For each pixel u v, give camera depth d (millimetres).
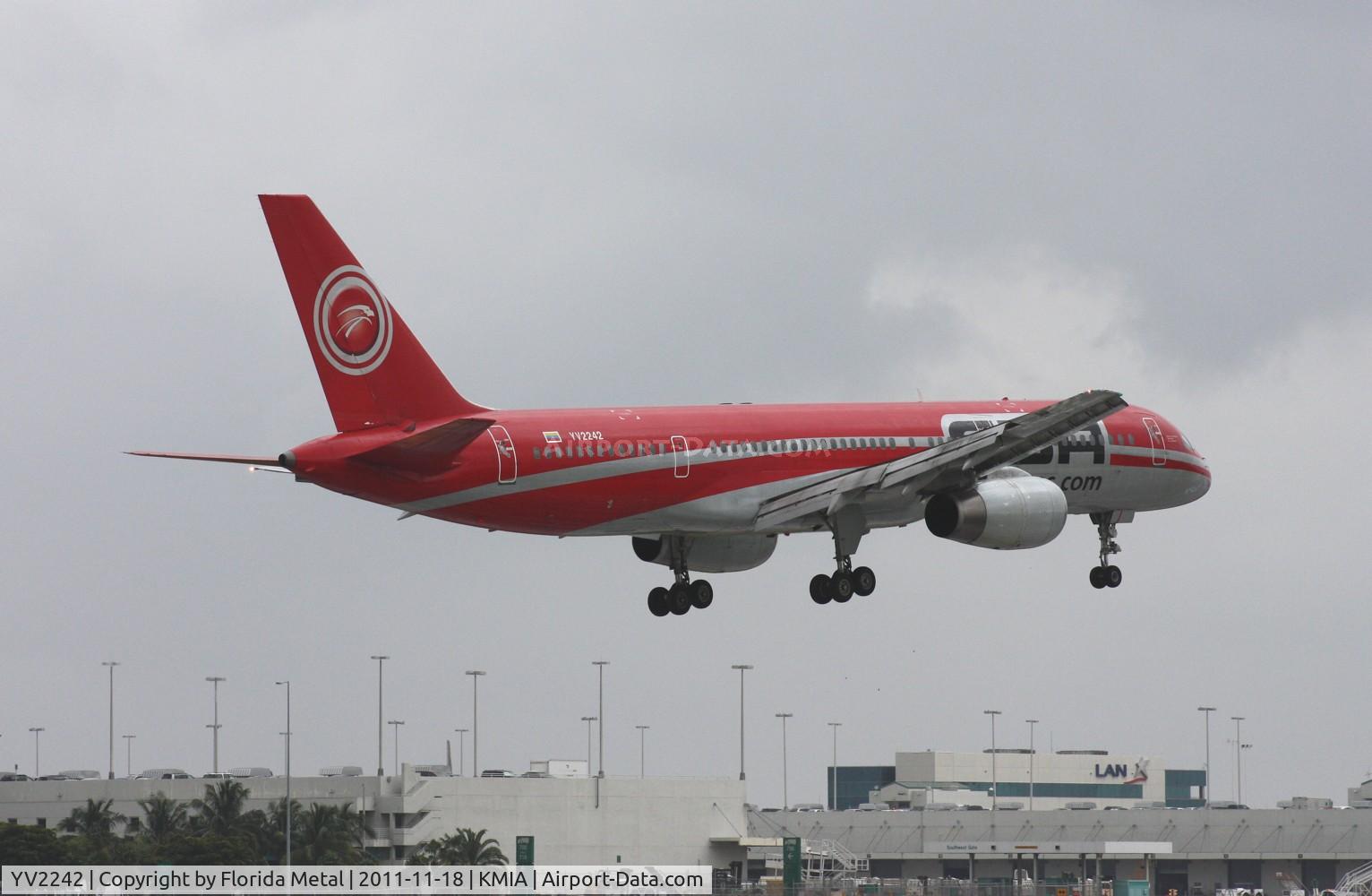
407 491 98688
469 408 101688
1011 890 141875
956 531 108000
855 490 108062
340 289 98250
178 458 94250
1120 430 123125
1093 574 126875
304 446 96125
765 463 109812
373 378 98750
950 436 116125
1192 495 127062
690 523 108188
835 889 141625
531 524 103938
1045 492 109375
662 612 119000
